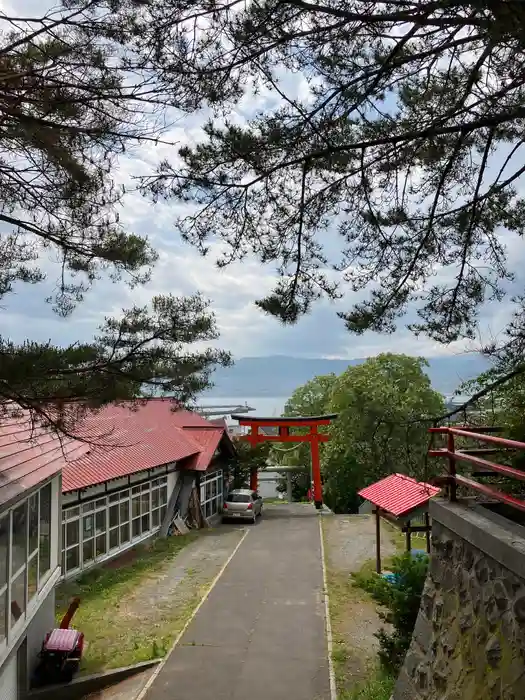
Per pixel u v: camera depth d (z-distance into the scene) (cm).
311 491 3769
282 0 434
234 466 3156
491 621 453
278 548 2033
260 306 551
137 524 2070
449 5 373
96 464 1775
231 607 1391
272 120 498
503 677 417
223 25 456
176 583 1606
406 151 515
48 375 539
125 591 1528
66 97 484
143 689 984
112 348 586
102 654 1125
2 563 762
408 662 645
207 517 2727
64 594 1479
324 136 499
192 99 491
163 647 1145
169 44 466
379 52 491
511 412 636
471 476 665
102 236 606
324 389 4403
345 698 910
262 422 3064
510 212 567
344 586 1552
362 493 1706
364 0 418
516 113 445
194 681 1005
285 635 1208
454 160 540
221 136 502
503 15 348
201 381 613
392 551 1930
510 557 415
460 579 536
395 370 3147
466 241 564
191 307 621
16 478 763
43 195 570
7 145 511
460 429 589
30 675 1005
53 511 1107
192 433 2789
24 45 480
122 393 574
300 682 995
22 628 845
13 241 594
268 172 511
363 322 560
